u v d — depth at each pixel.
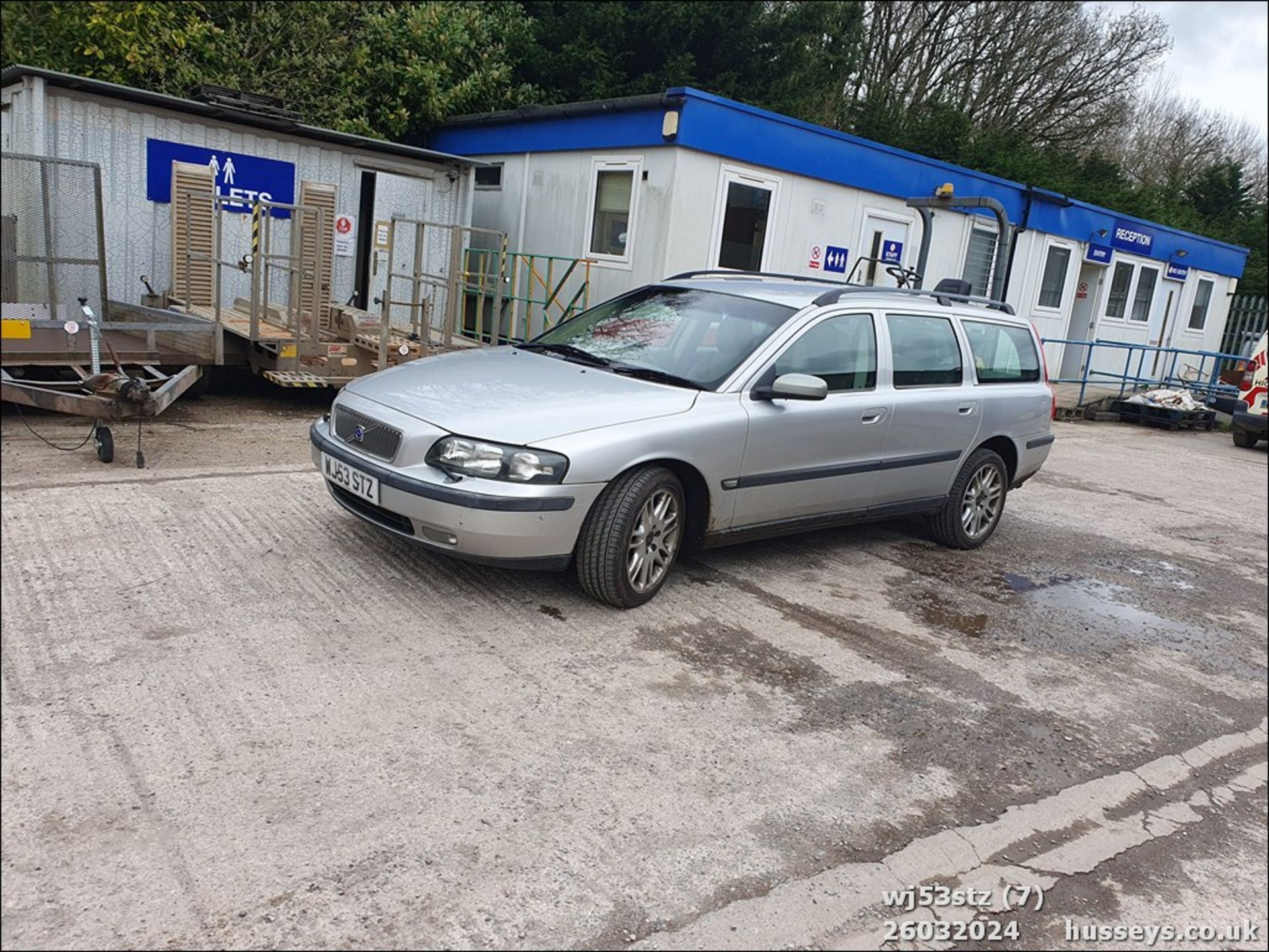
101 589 4.16
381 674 3.71
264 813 2.80
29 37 12.73
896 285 13.21
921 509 6.18
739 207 10.91
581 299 11.42
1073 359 18.20
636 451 4.34
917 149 19.84
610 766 3.28
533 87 15.55
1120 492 9.57
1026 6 24.66
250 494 5.70
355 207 10.90
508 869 2.69
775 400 4.95
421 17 13.99
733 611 4.85
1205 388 18.03
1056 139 26.33
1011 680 4.51
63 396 5.86
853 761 3.54
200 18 12.95
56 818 2.68
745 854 2.90
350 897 2.51
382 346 8.32
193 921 2.37
